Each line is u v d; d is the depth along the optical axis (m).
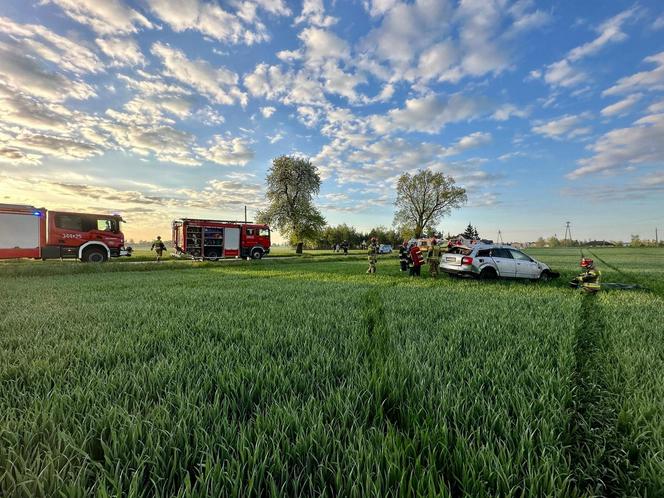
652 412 2.19
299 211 46.62
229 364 3.14
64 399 2.32
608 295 8.51
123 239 20.69
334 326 4.99
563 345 3.78
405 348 3.72
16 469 1.53
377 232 87.50
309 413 2.08
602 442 1.97
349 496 1.48
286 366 3.09
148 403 2.30
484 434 1.92
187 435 1.85
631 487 1.62
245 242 28.34
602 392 2.62
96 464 1.57
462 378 2.76
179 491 1.42
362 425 1.99
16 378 2.78
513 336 4.25
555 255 39.03
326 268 20.22
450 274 13.77
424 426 2.02
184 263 21.67
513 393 2.46
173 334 4.36
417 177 64.25
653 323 5.00
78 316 5.48
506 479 1.54
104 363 3.22
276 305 6.74
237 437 1.86
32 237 17.73
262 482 1.60
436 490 1.58
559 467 1.66
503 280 12.50
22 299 7.51
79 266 16.42
